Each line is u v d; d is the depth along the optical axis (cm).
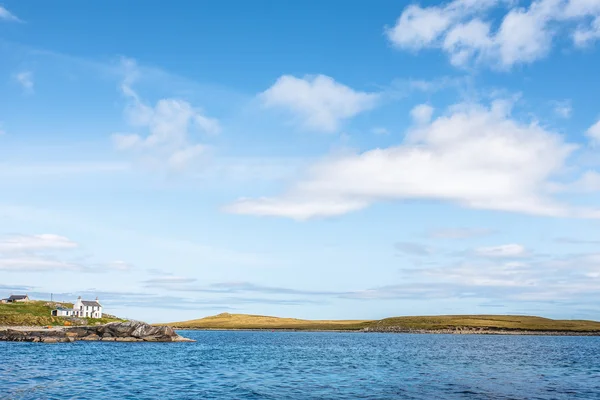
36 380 6394
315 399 5394
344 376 7531
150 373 7488
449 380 7125
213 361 9875
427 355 12494
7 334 15550
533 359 11369
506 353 13625
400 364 9719
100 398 5216
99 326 17062
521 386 6550
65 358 9631
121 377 6919
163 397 5366
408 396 5647
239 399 5344
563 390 6216
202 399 5300
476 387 6406
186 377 7094
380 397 5566
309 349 14775
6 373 7000
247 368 8569
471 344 19375
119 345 14638
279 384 6538
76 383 6225
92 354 10800
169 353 11875
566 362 10556
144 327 17438
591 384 6812
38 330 16262
